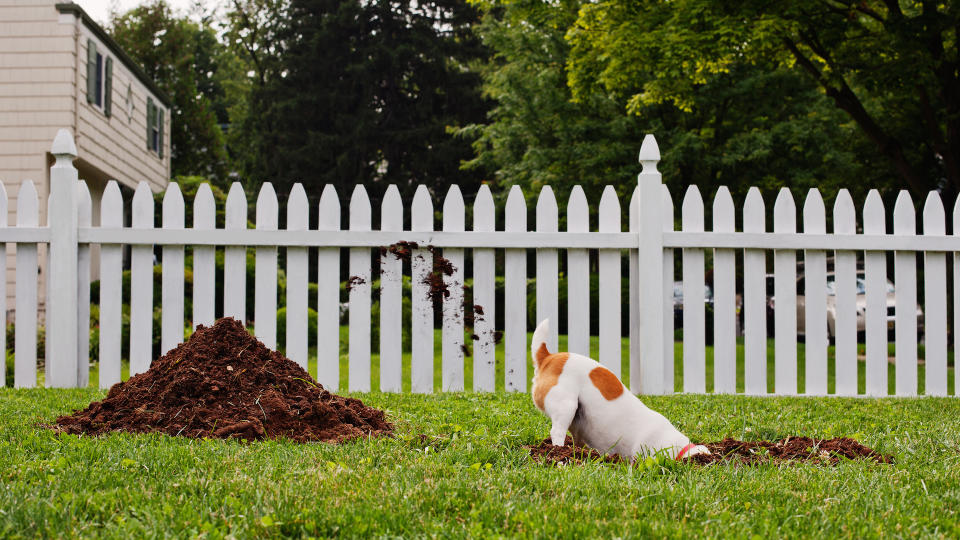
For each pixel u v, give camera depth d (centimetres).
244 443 386
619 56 1239
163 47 3506
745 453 393
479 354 638
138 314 626
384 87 3391
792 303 653
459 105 3306
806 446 401
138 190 625
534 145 2053
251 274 1465
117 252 630
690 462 342
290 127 3281
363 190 635
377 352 1327
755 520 270
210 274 626
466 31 3369
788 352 652
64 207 618
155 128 2214
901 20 1118
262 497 277
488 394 593
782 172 1898
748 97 1886
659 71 1210
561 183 1939
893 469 352
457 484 294
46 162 1542
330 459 349
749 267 645
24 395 559
